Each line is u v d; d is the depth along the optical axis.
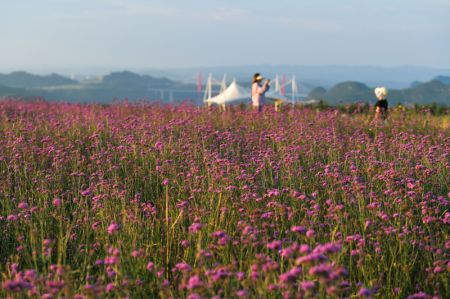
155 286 6.16
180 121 15.41
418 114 21.84
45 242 6.22
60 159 11.22
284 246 6.81
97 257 6.91
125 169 11.03
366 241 7.21
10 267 6.52
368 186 9.48
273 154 11.84
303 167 11.23
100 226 7.73
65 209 8.88
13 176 10.61
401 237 7.00
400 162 11.27
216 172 9.71
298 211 8.16
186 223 8.09
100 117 18.42
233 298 5.34
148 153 11.87
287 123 17.61
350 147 13.53
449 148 12.64
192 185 9.60
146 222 7.88
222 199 8.53
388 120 19.75
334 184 9.45
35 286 5.27
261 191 9.41
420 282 6.47
